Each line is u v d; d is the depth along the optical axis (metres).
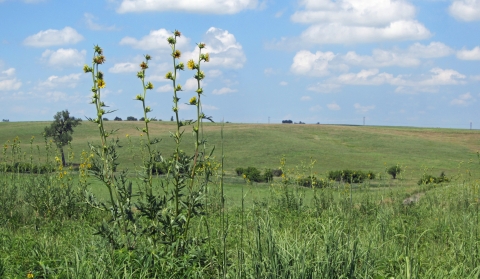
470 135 95.50
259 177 26.88
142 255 5.54
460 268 5.86
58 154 14.05
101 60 5.71
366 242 6.62
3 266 5.95
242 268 5.24
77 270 5.26
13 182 12.88
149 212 5.81
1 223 10.77
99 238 6.69
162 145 58.66
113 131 5.85
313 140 82.62
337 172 27.38
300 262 5.03
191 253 5.66
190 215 5.86
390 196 14.12
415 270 5.38
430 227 9.30
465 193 13.29
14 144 13.56
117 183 5.85
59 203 11.89
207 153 5.90
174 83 5.89
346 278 5.07
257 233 5.27
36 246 7.00
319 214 11.21
